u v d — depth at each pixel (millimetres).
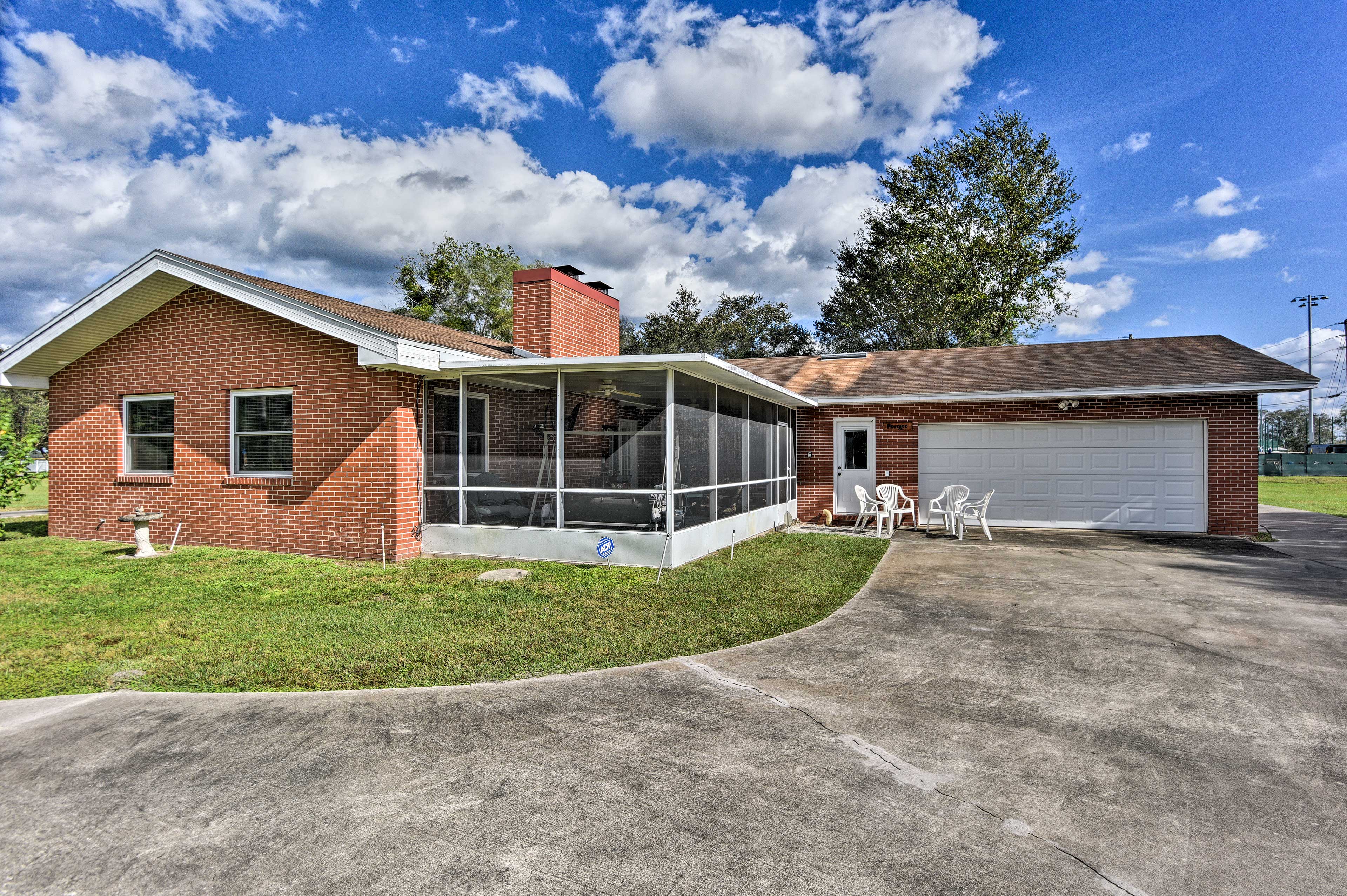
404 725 4035
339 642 5730
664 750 3695
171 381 11000
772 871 2602
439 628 6176
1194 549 11352
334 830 2863
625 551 9195
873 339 40344
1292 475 43781
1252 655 5531
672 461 9062
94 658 5336
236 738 3822
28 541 11477
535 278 12344
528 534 9602
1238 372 12961
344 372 9797
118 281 10344
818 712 4285
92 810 3029
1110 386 13227
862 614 6922
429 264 40906
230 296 9828
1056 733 3984
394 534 9523
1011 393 13781
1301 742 3887
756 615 6773
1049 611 7078
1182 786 3355
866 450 15422
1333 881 2574
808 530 14047
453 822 2938
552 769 3455
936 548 11523
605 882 2520
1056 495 14055
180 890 2453
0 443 11719
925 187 33031
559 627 6266
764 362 19359
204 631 6078
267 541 10344
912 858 2699
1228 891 2512
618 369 9195
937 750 3744
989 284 32156
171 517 11031
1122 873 2625
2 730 3926
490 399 9969
